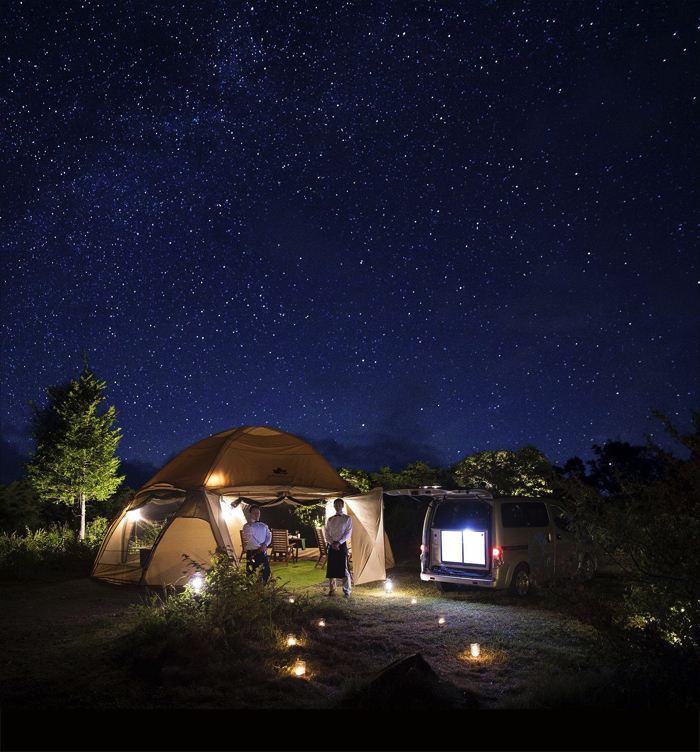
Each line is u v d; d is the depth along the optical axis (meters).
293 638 7.33
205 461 13.88
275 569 15.67
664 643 5.35
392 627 8.45
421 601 10.46
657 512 5.59
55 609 10.41
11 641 8.05
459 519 11.19
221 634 7.30
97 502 25.78
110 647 7.40
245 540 11.40
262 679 6.16
